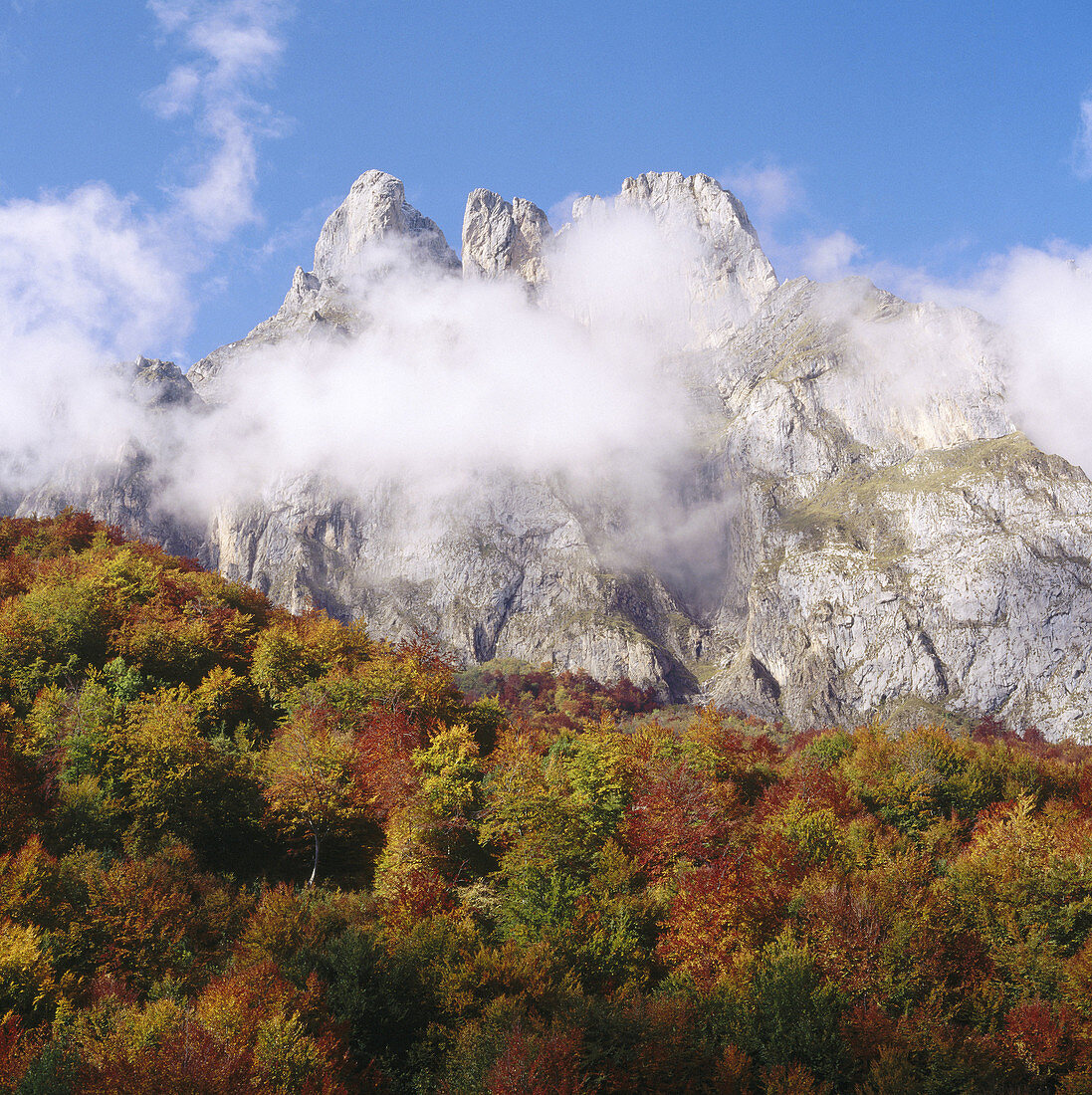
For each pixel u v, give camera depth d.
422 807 64.06
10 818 58.56
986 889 56.78
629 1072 42.72
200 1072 37.03
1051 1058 44.69
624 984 49.06
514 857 59.34
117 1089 36.25
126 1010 42.22
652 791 68.50
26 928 48.06
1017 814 66.38
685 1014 45.38
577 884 58.19
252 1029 41.12
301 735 70.75
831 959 49.94
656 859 63.56
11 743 67.38
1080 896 55.62
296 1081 39.19
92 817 61.28
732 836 67.06
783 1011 45.41
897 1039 44.66
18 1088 36.69
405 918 53.72
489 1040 42.47
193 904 55.84
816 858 61.59
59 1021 42.38
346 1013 44.62
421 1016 46.38
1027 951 51.19
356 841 70.50
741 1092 42.28
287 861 68.31
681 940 52.62
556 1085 40.09
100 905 50.97
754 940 52.22
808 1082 41.53
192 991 47.81
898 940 49.81
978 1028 47.19
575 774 70.56
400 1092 43.34
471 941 51.09
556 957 49.38
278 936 50.12
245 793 68.00
